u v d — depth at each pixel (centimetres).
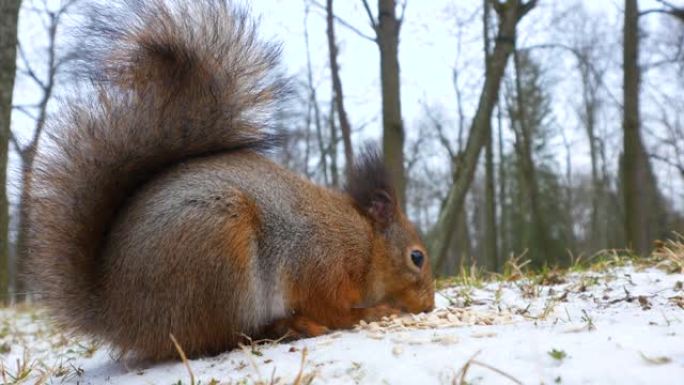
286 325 42
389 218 48
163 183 39
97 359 46
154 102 40
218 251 38
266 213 41
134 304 38
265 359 36
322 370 33
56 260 40
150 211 38
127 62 42
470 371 31
